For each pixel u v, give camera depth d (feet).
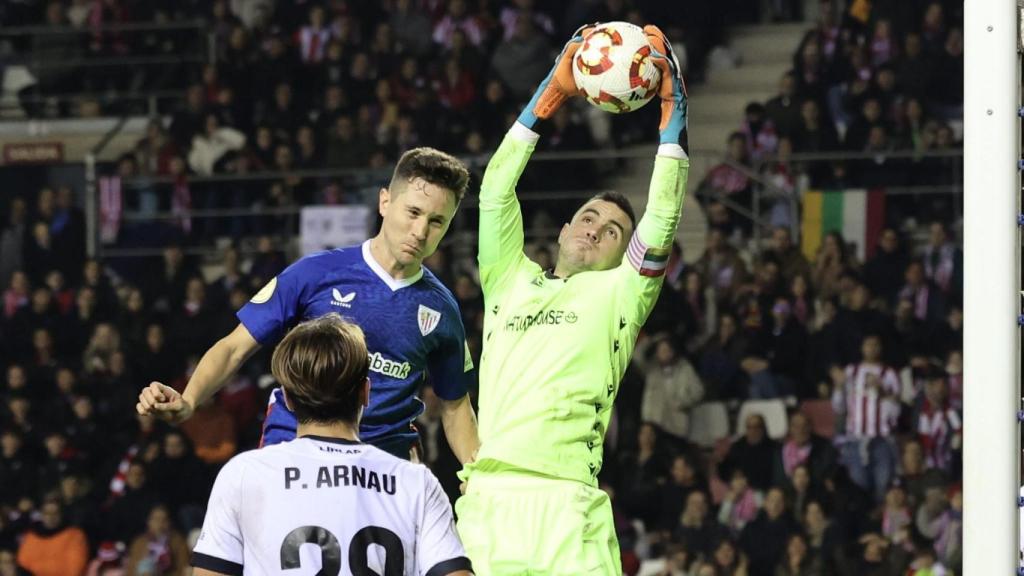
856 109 209.67
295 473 47.83
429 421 169.99
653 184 60.49
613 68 60.23
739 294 186.70
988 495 55.57
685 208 211.61
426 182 58.85
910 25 212.84
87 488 178.29
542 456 59.21
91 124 232.73
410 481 48.75
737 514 164.66
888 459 169.68
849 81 211.00
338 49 223.51
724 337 181.78
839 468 165.78
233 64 225.35
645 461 169.37
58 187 225.35
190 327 193.47
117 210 213.05
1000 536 55.36
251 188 213.66
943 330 181.78
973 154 56.65
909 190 201.98
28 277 209.87
